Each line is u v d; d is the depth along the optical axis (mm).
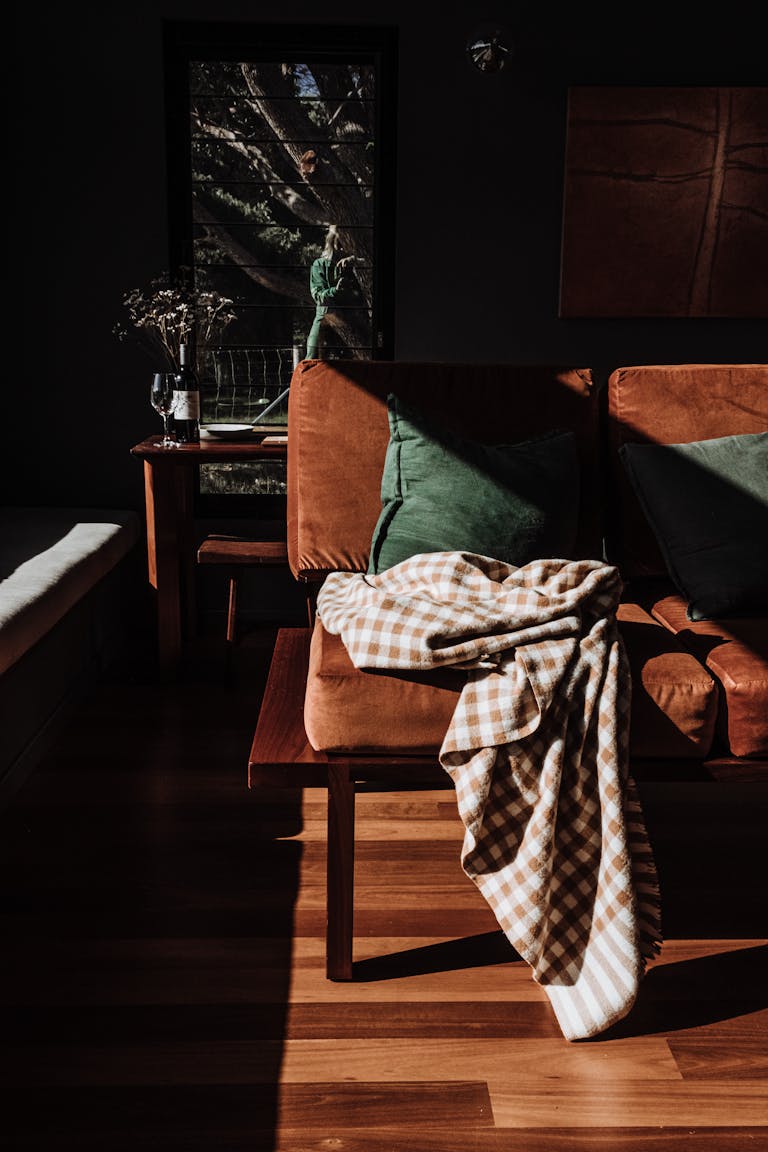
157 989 1736
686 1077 1544
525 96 3709
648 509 2391
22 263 3766
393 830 2338
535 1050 1600
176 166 3734
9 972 1776
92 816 2381
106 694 3223
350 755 1749
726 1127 1448
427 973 1793
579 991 1628
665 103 3678
